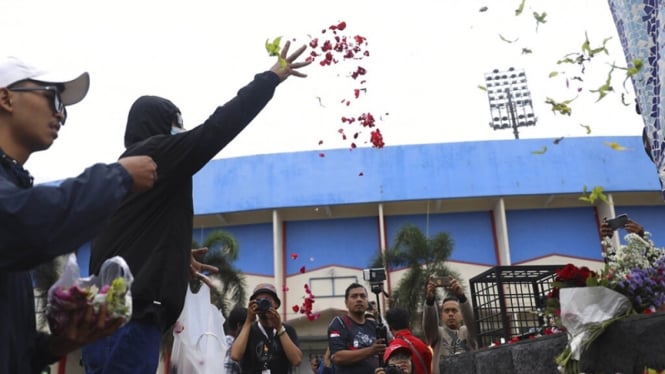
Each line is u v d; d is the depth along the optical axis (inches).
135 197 93.4
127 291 61.3
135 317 85.7
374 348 181.2
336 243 1213.7
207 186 1216.2
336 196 1180.5
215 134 90.7
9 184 54.2
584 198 123.4
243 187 1202.0
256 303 171.8
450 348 240.8
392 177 1187.9
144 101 105.8
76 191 55.4
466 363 212.7
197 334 123.9
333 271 1173.7
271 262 1209.4
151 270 88.0
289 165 1211.9
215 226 1251.8
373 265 997.8
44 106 66.9
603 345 128.8
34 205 52.0
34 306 63.5
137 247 90.8
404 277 935.7
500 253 1187.9
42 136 66.8
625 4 148.0
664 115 136.1
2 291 56.2
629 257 135.9
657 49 139.3
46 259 54.3
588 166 1169.4
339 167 1203.9
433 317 206.7
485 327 228.1
